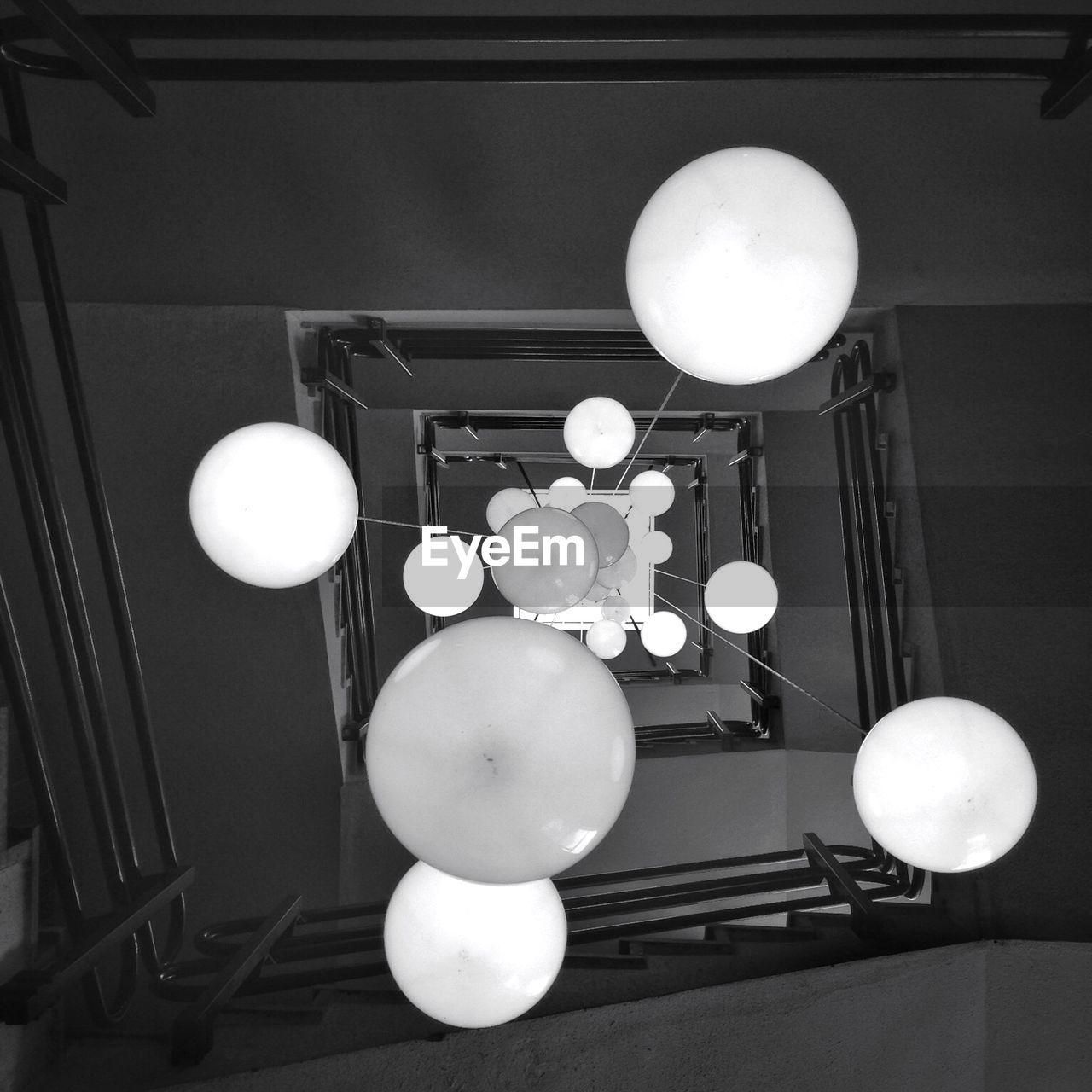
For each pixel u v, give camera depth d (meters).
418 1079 1.87
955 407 2.83
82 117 2.67
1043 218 2.75
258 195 2.82
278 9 2.51
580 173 2.86
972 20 1.84
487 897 1.21
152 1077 1.74
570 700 0.80
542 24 1.84
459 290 2.97
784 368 1.22
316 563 1.64
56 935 1.90
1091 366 2.75
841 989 2.24
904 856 1.48
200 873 3.98
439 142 2.80
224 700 3.64
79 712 1.84
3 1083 1.62
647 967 2.24
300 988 2.16
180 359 2.96
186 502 3.20
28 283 2.82
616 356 3.42
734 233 1.08
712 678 7.23
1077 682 2.62
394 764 0.82
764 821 5.06
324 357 3.07
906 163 2.74
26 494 1.78
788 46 2.59
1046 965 2.40
